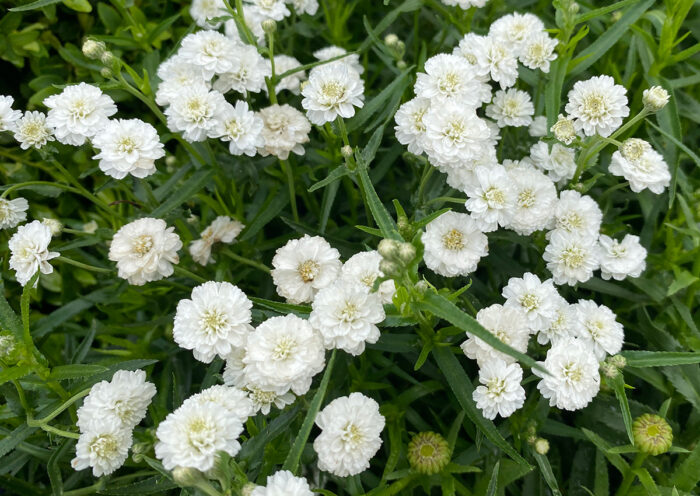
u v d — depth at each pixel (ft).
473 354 0.85
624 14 0.99
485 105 1.04
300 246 0.87
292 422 0.88
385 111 0.99
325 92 0.90
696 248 0.97
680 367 0.95
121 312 1.09
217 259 1.01
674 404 0.98
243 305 0.84
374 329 0.83
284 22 1.14
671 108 1.00
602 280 0.99
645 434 0.85
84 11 1.12
